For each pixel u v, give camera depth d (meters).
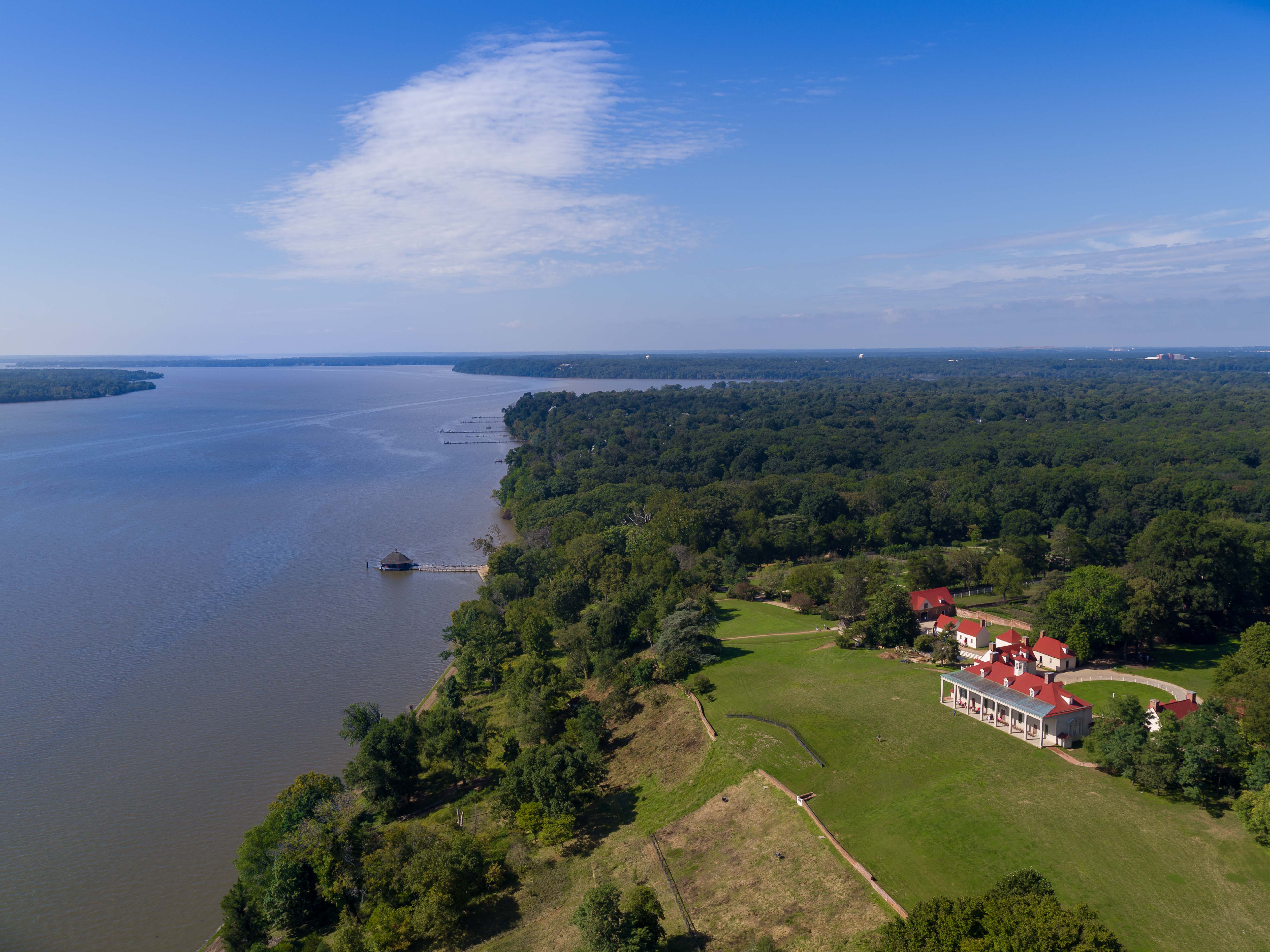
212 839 88.06
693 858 77.50
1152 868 65.69
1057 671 111.81
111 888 80.69
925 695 101.88
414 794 98.75
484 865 78.88
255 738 108.81
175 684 125.12
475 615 142.62
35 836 88.44
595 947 62.28
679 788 91.06
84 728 111.19
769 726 97.00
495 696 124.06
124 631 146.88
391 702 120.12
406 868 76.19
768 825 78.81
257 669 131.38
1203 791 74.62
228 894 76.56
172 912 77.69
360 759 93.19
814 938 62.88
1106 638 113.56
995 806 75.81
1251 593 130.38
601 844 84.25
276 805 86.06
